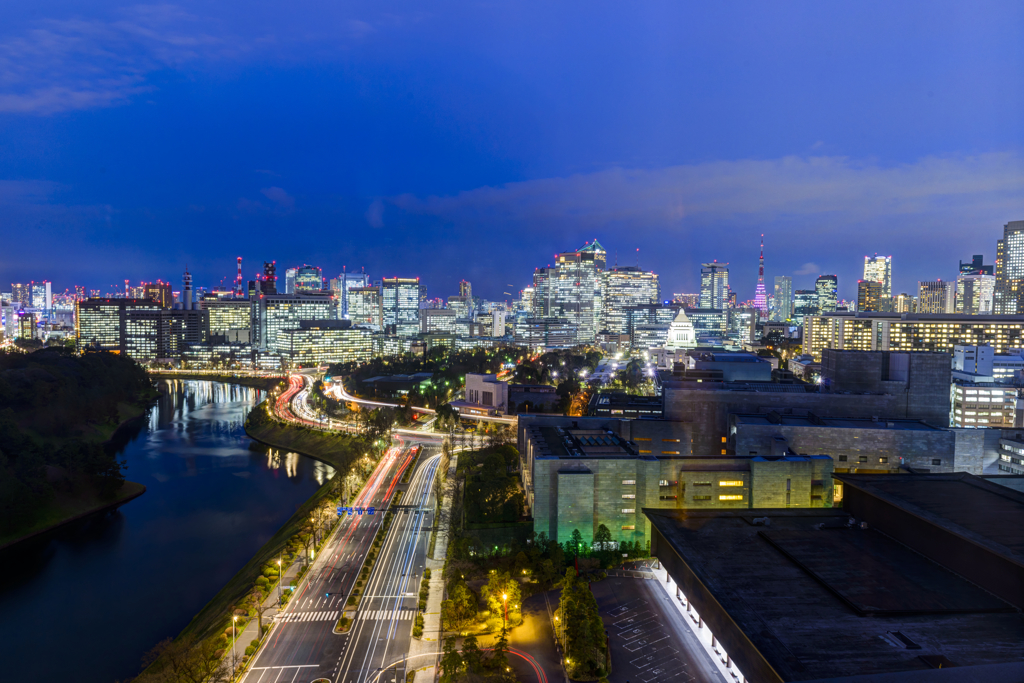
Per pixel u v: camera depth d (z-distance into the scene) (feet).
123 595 652.89
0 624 596.29
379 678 456.86
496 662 436.76
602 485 652.89
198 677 447.83
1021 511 421.59
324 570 641.40
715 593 361.30
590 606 467.93
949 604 342.64
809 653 297.33
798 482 645.51
